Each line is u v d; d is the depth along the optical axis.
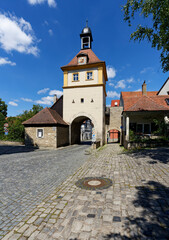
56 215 2.78
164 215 2.62
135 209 2.86
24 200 3.49
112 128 22.33
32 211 2.97
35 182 4.76
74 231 2.30
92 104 18.42
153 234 2.16
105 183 4.38
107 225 2.41
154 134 12.05
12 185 4.50
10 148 14.73
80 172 5.80
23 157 9.62
